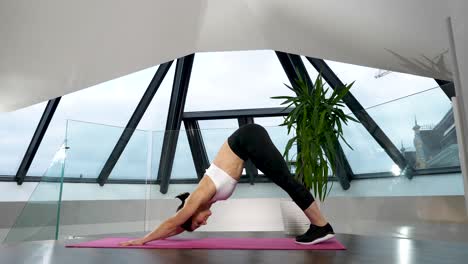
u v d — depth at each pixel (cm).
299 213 306
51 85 432
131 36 386
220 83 628
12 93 434
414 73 381
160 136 450
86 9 334
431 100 285
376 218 328
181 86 570
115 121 654
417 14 279
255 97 630
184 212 208
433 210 281
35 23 336
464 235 257
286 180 205
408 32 308
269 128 437
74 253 180
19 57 373
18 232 378
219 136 444
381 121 327
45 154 632
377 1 286
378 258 159
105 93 613
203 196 208
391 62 376
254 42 443
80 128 397
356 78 529
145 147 443
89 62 407
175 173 442
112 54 405
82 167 392
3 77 400
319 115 317
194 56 555
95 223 393
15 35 344
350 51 385
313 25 362
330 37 372
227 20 400
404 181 306
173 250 190
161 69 549
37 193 381
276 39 424
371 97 540
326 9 326
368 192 340
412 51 336
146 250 191
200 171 442
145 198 434
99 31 366
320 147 322
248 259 158
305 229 303
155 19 373
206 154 447
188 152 445
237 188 433
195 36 427
